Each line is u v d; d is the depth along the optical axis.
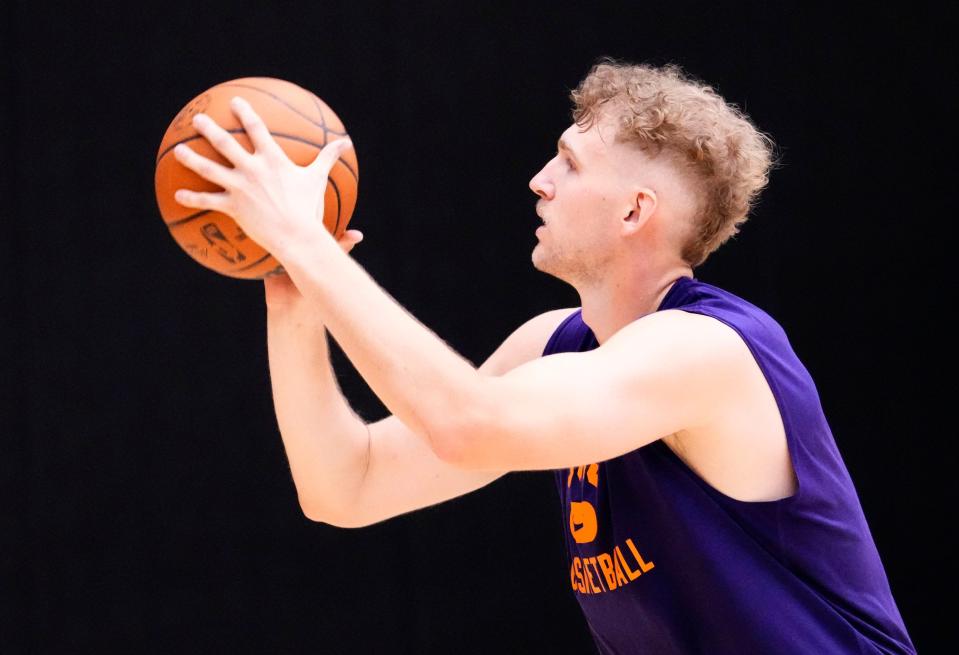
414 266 12.52
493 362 7.03
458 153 12.65
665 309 5.80
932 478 12.60
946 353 12.69
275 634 12.18
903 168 12.76
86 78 12.41
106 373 12.23
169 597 12.11
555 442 4.92
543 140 12.71
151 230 12.38
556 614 12.48
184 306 12.35
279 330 6.17
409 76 12.61
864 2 12.83
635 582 5.77
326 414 6.33
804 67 12.79
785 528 5.53
